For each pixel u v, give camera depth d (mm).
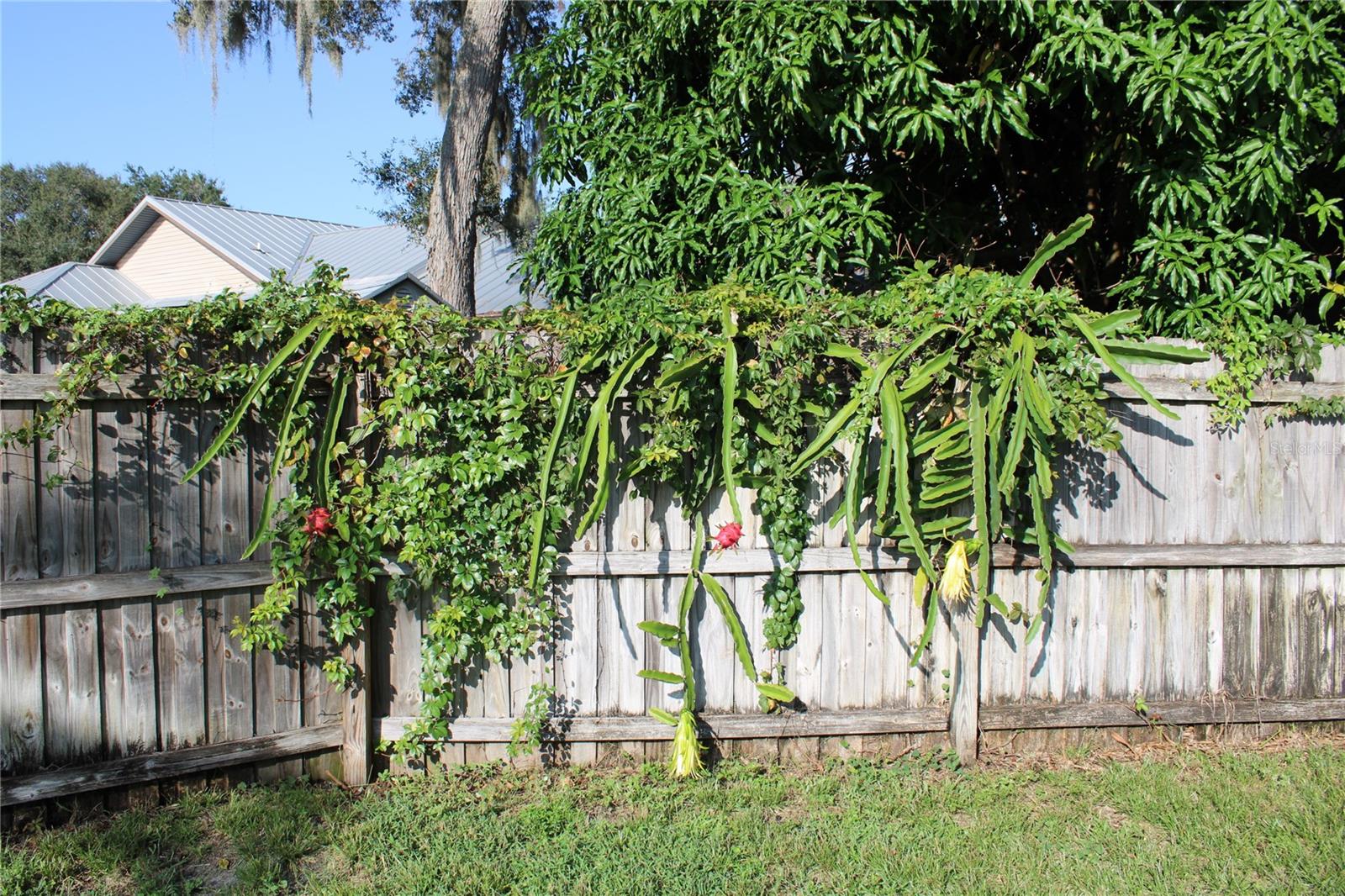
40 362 3521
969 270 4289
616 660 4250
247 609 3957
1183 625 4469
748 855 3414
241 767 3945
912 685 4367
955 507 4289
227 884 3248
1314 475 4484
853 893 3162
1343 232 5289
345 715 4074
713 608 4277
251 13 9594
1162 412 3594
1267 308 4527
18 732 3488
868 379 3875
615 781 4062
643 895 3127
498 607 4090
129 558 3670
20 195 34562
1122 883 3205
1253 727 4496
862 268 5438
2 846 3400
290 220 21469
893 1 4812
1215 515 4438
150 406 3707
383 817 3715
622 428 4148
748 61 5012
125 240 20000
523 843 3521
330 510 3918
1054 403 3855
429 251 9531
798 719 4289
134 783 3678
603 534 4199
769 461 4098
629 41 6074
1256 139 4598
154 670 3740
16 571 3461
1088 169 5699
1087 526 4383
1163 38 4742
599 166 6047
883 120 4906
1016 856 3381
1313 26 4324
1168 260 4750
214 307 3736
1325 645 4539
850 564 4277
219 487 3861
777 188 5203
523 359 4012
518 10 11523
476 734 4172
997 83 4848
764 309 4082
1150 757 4293
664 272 5492
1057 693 4418
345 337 3861
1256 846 3455
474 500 4027
